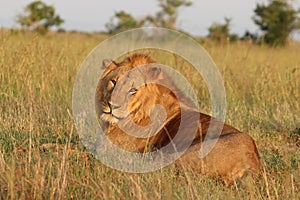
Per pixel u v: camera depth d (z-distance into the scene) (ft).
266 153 36.88
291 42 111.96
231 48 74.08
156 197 26.71
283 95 53.42
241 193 28.66
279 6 123.75
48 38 85.71
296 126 45.42
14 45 63.00
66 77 53.67
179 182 29.63
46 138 37.32
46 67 54.49
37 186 26.45
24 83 50.16
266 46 94.79
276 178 32.01
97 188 27.40
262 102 51.62
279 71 62.34
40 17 126.82
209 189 28.76
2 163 29.12
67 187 27.68
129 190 27.48
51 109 44.86
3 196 26.53
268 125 45.42
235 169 30.37
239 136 31.55
